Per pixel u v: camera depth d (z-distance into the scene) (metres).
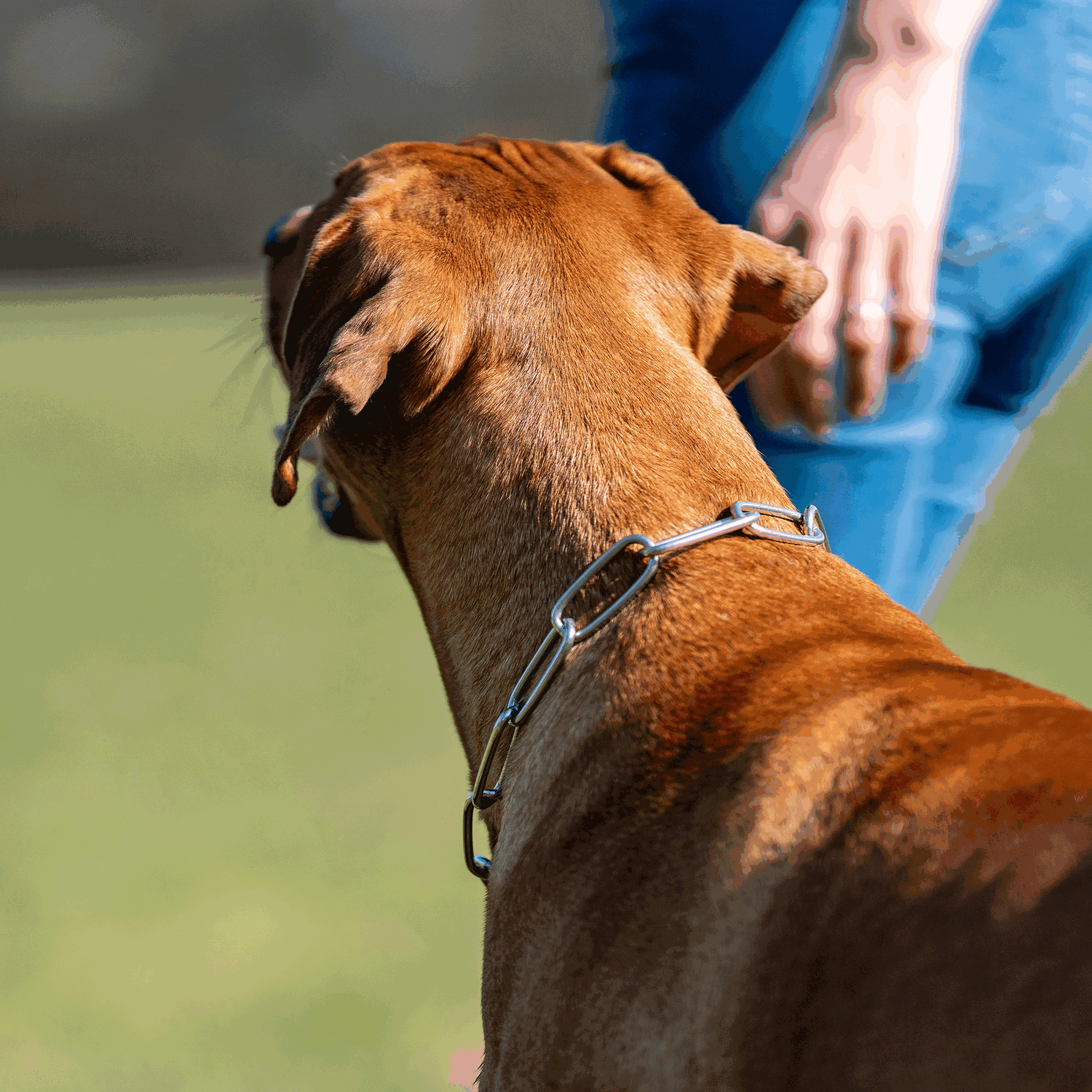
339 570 13.20
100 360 25.67
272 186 41.34
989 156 4.64
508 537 3.37
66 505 15.72
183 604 12.10
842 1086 2.00
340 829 7.76
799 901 2.20
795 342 3.97
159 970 6.42
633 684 2.90
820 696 2.59
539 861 2.82
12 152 39.25
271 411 4.49
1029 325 5.10
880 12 3.86
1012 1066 1.82
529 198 3.70
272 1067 5.61
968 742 2.23
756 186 4.79
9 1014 6.07
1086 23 4.84
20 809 8.11
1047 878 1.91
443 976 6.31
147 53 40.12
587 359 3.44
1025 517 14.47
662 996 2.38
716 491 3.31
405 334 3.29
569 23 43.22
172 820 7.95
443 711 9.49
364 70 41.97
